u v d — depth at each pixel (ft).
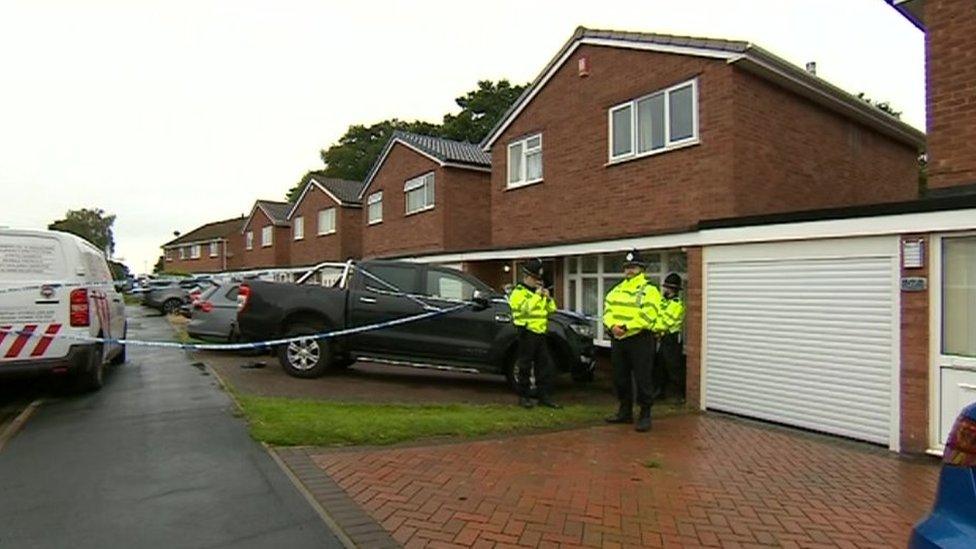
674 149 38.99
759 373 27.71
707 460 21.04
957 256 22.03
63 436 21.42
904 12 26.76
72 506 15.42
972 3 23.58
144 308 112.27
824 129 42.01
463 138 149.07
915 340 22.63
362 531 14.24
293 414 23.97
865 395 24.06
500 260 51.21
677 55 39.04
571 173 46.73
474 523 14.94
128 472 17.83
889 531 15.21
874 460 21.59
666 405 31.32
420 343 33.58
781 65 36.78
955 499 8.96
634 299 25.40
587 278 45.06
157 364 39.52
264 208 129.39
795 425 26.25
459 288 34.40
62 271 27.32
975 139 23.30
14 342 25.54
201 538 13.76
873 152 46.68
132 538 13.73
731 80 36.24
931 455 22.00
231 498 15.97
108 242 240.94
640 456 21.26
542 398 28.94
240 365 39.22
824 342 25.43
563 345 33.01
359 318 34.12
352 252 96.94
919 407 22.43
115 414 24.62
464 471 18.80
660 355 32.32
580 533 14.61
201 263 180.55
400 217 74.02
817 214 25.35
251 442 20.81
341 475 17.94
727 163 36.11
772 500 17.21
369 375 36.91
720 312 29.48
